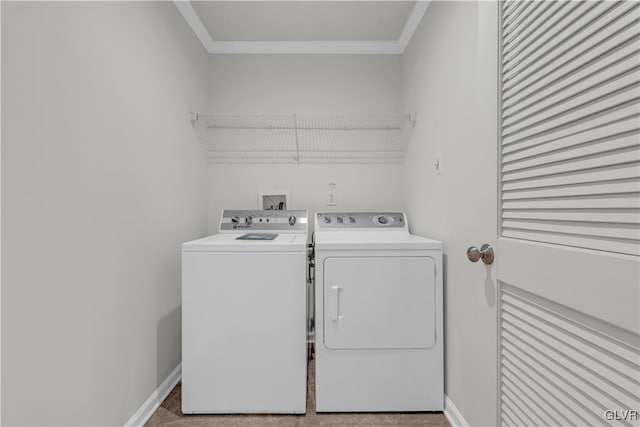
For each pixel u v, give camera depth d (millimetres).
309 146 2750
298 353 1684
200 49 2531
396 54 2721
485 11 1204
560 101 850
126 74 1504
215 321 1673
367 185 2750
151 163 1737
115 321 1418
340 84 2740
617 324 688
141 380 1629
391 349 1694
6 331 931
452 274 1644
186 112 2242
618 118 686
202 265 1677
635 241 668
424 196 2148
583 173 790
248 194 2734
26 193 989
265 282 1678
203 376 1676
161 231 1852
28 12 995
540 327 953
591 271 754
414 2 2178
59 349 1111
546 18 894
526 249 996
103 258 1336
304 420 1650
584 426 786
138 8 1615
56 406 1100
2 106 917
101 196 1325
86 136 1237
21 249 973
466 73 1496
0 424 918
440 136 1842
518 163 1045
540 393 946
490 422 1263
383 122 2744
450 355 1663
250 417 1676
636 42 641
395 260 1698
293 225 2441
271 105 2730
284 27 2479
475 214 1320
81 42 1213
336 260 1690
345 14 2311
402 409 1694
